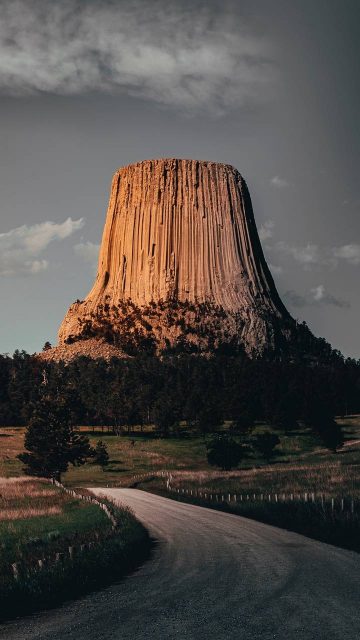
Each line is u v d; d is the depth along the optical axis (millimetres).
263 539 27562
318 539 27297
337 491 45656
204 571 19828
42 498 55156
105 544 24547
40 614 14805
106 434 135750
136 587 17734
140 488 74750
